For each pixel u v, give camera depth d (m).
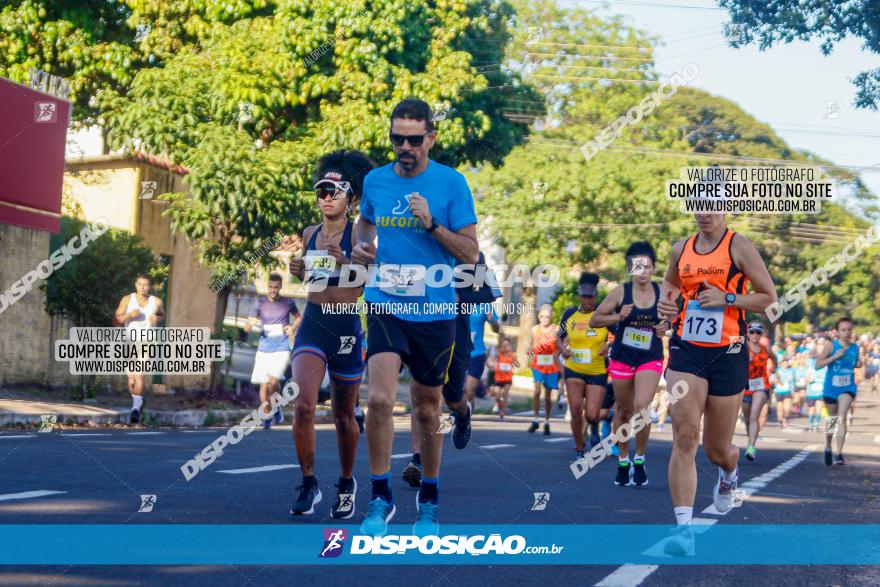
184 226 27.03
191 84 28.36
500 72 37.16
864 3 23.45
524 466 15.78
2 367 24.05
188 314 30.47
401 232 7.96
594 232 50.84
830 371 20.64
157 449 14.94
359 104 29.38
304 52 29.41
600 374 17.25
